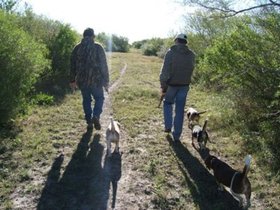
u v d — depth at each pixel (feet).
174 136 14.71
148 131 16.08
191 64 13.91
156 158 13.05
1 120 15.16
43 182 10.96
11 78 15.42
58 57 26.48
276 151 13.14
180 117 14.46
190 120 16.81
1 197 10.07
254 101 15.39
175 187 11.10
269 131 13.92
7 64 15.19
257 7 15.38
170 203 10.20
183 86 14.12
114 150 13.44
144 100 22.57
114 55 74.28
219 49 15.02
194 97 23.91
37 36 25.98
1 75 14.96
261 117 14.79
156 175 11.76
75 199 10.18
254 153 13.60
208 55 15.94
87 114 15.16
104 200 10.19
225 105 17.42
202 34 29.81
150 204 10.11
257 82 14.38
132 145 14.20
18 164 11.97
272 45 13.87
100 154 13.15
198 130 14.23
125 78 33.94
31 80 17.19
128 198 10.35
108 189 10.77
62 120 16.87
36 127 15.60
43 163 12.16
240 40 14.46
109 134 12.91
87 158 12.75
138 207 9.93
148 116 18.52
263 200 10.52
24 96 17.62
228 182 10.27
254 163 12.87
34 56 17.08
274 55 13.71
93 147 13.74
